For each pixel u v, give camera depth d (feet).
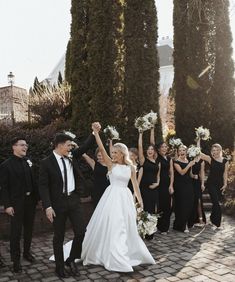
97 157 20.97
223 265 16.62
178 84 38.45
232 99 38.17
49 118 39.29
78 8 32.40
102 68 30.58
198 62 37.68
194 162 23.12
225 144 37.76
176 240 21.12
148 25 31.68
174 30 38.70
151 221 17.17
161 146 23.15
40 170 15.24
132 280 14.92
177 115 38.63
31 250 19.38
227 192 29.35
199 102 37.63
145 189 21.43
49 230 23.54
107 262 15.98
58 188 15.20
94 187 21.03
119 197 16.87
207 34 37.86
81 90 31.76
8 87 61.21
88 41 31.22
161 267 16.42
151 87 31.55
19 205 16.21
